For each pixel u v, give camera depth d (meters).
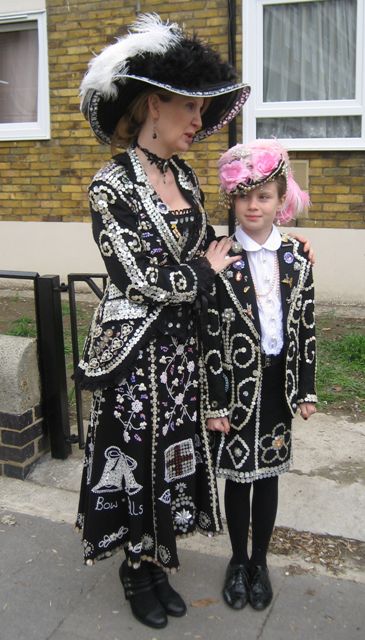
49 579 2.53
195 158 6.37
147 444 2.13
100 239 2.02
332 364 4.64
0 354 3.14
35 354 3.24
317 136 6.16
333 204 6.09
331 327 5.52
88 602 2.41
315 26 6.06
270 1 6.01
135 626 2.28
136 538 2.17
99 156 6.78
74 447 3.52
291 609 2.34
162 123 2.05
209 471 2.26
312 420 3.78
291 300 2.20
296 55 6.16
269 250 2.19
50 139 6.91
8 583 2.51
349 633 2.22
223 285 2.17
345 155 6.00
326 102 6.06
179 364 2.13
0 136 7.08
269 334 2.18
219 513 2.30
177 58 1.93
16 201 7.18
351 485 3.08
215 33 6.11
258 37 6.11
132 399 2.09
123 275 2.00
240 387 2.20
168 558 2.19
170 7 6.21
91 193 2.02
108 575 2.56
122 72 1.98
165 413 2.12
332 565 2.57
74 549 2.71
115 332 2.07
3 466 3.25
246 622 2.28
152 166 2.10
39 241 7.16
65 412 3.34
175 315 2.09
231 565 2.45
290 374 2.23
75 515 2.95
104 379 2.08
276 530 2.78
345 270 6.15
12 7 6.76
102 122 2.19
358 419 3.81
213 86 2.02
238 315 2.17
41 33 6.71
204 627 2.27
